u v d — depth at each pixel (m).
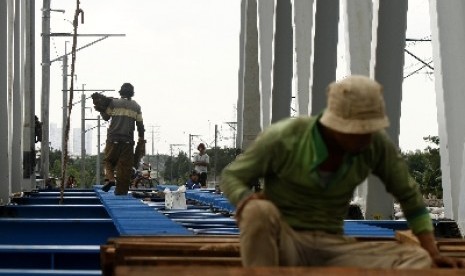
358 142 5.29
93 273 7.60
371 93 5.20
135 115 21.88
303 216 5.84
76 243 13.45
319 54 15.77
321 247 5.75
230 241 7.98
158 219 13.55
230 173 5.69
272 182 5.84
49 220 13.42
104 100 21.70
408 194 5.95
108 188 22.09
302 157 5.57
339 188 5.73
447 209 12.71
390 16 13.12
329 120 5.24
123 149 21.73
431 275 5.01
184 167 130.62
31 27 32.16
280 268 4.92
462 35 12.05
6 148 19.59
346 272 4.95
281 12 19.48
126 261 6.39
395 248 5.80
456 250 7.64
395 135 13.29
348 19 15.12
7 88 19.36
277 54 19.56
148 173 51.50
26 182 30.67
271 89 20.88
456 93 12.18
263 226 5.34
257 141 5.70
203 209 21.89
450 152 12.31
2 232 13.34
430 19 12.53
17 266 9.07
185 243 7.71
